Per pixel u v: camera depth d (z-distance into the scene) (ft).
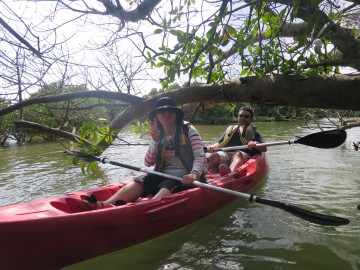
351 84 8.95
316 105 9.56
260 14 9.25
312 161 23.08
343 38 9.02
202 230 11.50
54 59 9.56
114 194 11.46
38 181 19.71
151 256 9.69
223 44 9.27
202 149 11.64
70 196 10.80
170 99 11.17
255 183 16.42
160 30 9.85
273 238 10.68
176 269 8.92
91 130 12.05
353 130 42.45
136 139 39.42
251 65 9.81
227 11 8.52
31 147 39.04
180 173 11.78
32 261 8.38
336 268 8.68
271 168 21.40
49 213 8.82
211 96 11.13
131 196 11.37
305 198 14.76
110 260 9.50
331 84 9.16
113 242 9.46
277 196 15.20
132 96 12.06
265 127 54.54
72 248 8.77
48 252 8.48
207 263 9.19
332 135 12.62
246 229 11.50
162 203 10.57
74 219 8.65
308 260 9.16
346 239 10.39
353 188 16.07
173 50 10.50
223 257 9.51
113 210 9.39
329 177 18.44
